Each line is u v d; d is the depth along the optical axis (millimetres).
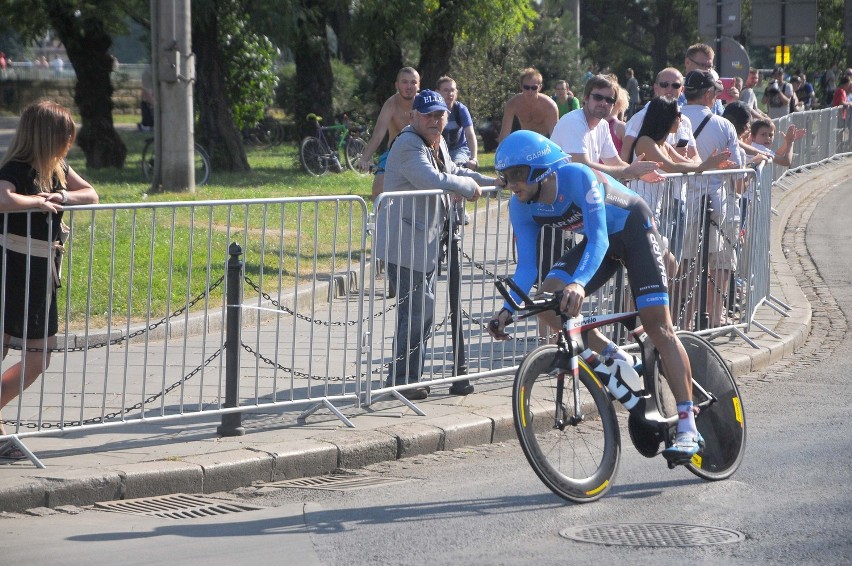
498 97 45375
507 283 7906
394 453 9352
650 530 7277
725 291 13164
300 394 10719
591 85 11820
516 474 8820
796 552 6801
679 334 8500
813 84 60781
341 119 37750
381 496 8234
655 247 8328
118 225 14906
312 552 6926
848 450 9266
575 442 7953
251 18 32375
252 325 13578
